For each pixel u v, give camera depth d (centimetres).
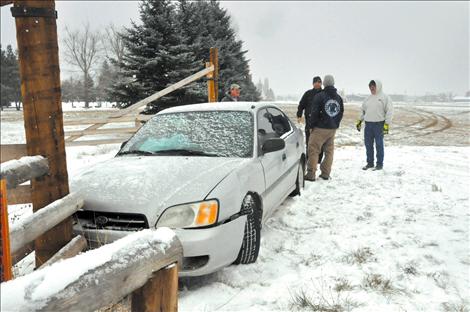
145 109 1950
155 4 1980
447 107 4128
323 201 598
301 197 620
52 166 279
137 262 158
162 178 343
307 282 327
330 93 722
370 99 824
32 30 262
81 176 368
